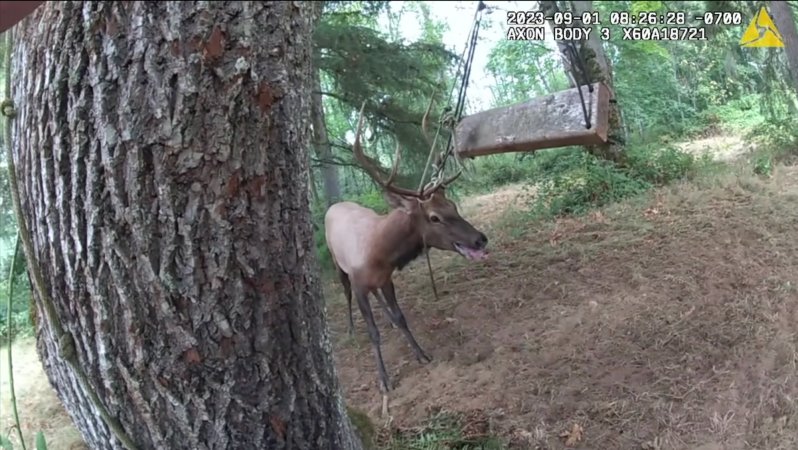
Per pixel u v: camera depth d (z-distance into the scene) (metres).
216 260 1.64
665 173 7.56
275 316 1.76
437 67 6.83
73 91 1.53
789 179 6.50
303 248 1.82
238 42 1.54
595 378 3.68
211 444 1.77
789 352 3.43
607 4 4.44
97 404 1.74
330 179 8.45
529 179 9.86
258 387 1.77
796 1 8.29
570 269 5.45
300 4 1.72
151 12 1.49
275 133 1.67
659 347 3.82
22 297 6.90
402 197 4.14
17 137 1.69
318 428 1.95
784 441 2.88
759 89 8.71
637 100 10.64
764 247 4.86
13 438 4.40
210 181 1.59
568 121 2.20
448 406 3.79
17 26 1.67
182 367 1.68
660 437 3.10
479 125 2.63
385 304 4.98
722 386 3.35
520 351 4.24
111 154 1.54
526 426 3.41
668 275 4.75
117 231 1.59
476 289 5.60
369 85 6.54
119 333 1.66
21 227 1.71
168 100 1.52
